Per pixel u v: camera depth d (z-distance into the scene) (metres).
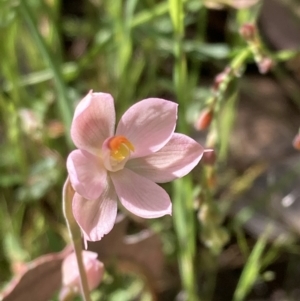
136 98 0.35
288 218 0.30
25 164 0.29
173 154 0.19
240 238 0.28
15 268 0.27
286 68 0.35
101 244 0.24
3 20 0.28
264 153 0.34
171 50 0.31
